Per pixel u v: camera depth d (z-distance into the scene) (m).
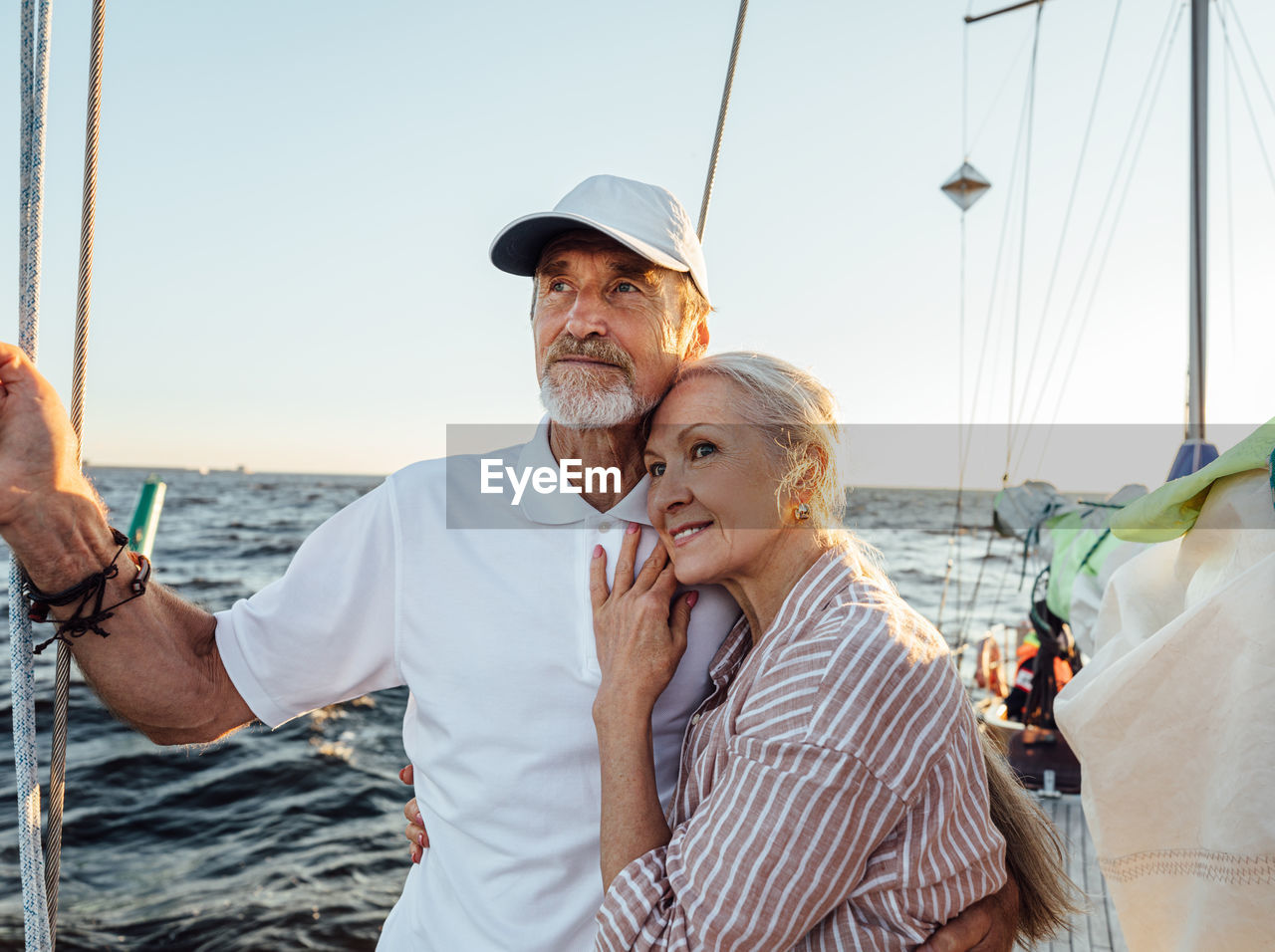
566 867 1.46
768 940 1.12
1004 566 22.47
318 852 6.11
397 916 1.67
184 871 5.84
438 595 1.55
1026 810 1.58
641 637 1.39
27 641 1.36
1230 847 1.36
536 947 1.44
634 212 1.50
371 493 1.65
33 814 1.33
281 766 7.78
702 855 1.16
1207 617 1.45
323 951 4.84
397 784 7.42
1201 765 1.49
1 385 1.31
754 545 1.36
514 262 1.60
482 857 1.49
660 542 1.45
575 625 1.49
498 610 1.51
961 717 1.29
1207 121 5.90
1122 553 3.26
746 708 1.26
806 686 1.19
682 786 1.41
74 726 8.70
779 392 1.38
